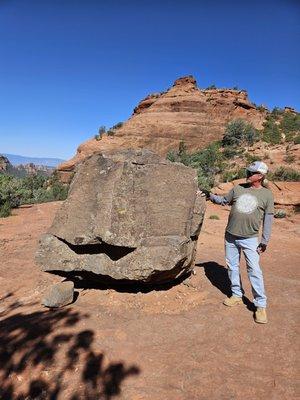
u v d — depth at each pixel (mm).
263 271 6930
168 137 68188
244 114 73062
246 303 5031
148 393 3266
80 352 3830
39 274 6746
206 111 71938
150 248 4750
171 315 4676
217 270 6477
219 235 11297
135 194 5066
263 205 4562
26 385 3377
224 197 4992
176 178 5418
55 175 65938
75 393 3268
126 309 4855
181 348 3961
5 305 5371
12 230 11195
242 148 54875
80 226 4977
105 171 5281
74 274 5285
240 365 3689
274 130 65438
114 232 4715
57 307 4914
